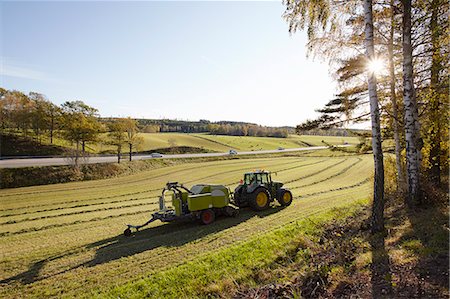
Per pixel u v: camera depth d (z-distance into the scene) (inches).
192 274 267.1
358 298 167.0
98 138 1332.4
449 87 336.2
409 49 331.9
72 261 319.3
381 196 291.6
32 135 1795.0
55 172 1121.4
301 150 2464.3
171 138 2694.4
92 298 234.5
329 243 310.3
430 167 408.5
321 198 622.8
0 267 311.4
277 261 295.1
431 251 203.0
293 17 321.7
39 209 640.4
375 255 226.7
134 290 244.1
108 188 932.0
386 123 472.1
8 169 1055.6
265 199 519.8
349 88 444.8
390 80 419.2
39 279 278.7
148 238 389.4
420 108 395.5
